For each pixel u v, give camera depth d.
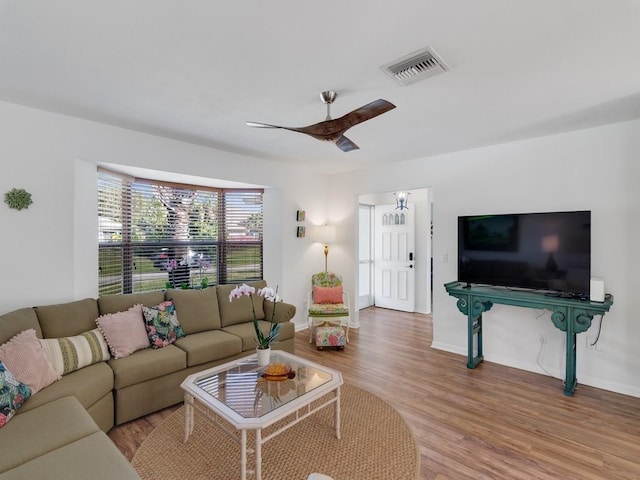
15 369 1.93
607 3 1.42
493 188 3.65
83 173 2.99
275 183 4.57
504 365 3.56
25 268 2.63
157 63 1.95
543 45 1.75
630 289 2.89
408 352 3.97
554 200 3.27
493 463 2.02
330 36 1.67
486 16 1.51
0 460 1.43
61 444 1.55
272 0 1.41
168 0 1.41
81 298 2.97
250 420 1.77
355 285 5.11
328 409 2.65
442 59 1.89
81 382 2.14
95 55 1.87
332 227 5.00
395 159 4.34
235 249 4.75
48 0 1.41
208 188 4.52
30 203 2.64
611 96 2.39
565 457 2.08
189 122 2.96
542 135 3.29
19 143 2.60
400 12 1.48
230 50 1.81
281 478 1.91
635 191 2.87
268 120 2.90
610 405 2.71
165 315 3.00
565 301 2.85
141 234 3.89
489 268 3.46
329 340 4.03
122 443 2.23
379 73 2.05
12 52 1.83
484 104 2.54
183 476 1.93
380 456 2.09
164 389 2.63
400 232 6.14
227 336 3.17
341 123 2.16
